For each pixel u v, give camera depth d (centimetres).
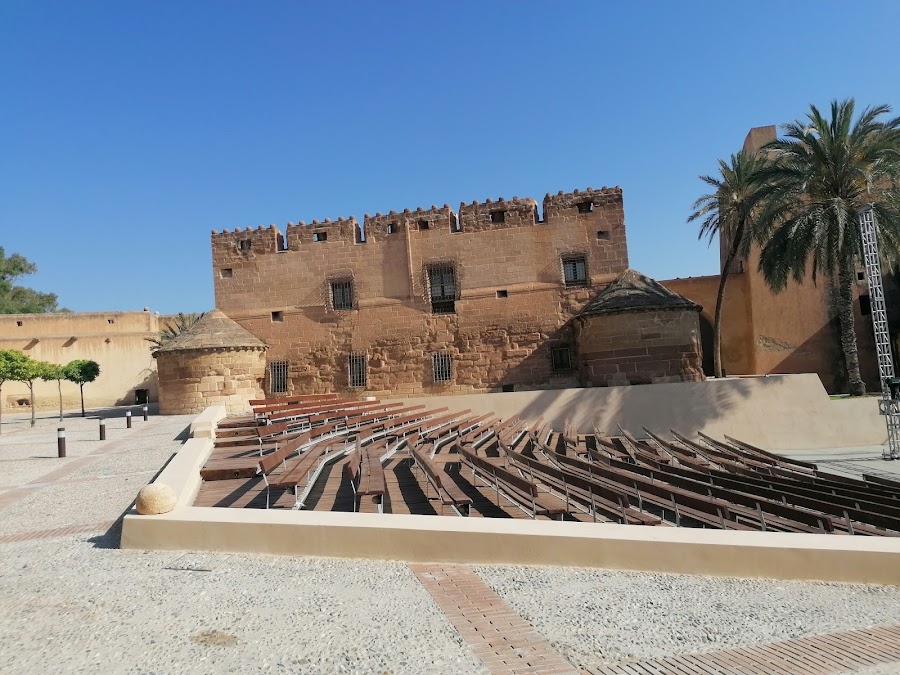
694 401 2522
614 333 2838
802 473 1606
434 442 1666
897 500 1027
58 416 4078
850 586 634
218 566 670
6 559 706
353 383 3328
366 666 444
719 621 537
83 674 426
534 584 621
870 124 2516
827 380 3566
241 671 433
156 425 2498
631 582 633
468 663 450
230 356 3078
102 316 4803
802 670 446
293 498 965
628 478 1022
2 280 6900
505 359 3206
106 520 884
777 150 2659
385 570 661
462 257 3297
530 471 1191
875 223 2311
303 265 3434
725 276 3134
